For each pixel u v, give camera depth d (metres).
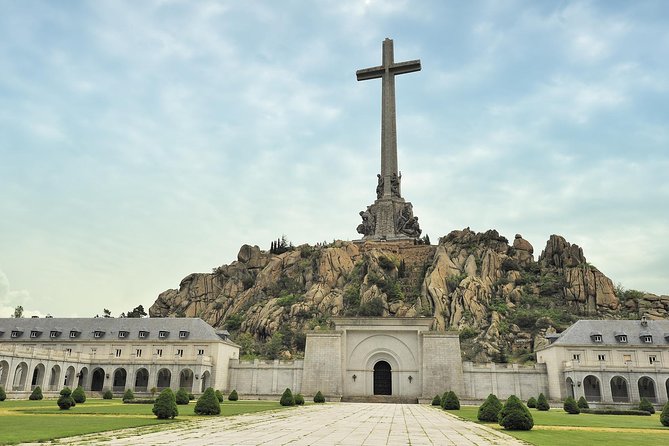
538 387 95.50
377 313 136.75
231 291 168.50
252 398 96.19
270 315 140.88
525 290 146.12
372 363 99.69
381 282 147.25
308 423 42.00
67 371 100.25
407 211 173.38
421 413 59.72
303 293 153.12
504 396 95.06
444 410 67.38
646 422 51.81
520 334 125.44
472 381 95.88
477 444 29.61
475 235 164.88
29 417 42.78
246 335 138.62
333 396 94.31
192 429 35.16
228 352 105.81
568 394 91.44
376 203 175.38
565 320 131.12
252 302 158.75
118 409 54.47
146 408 56.53
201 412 50.16
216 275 177.62
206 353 101.31
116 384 105.56
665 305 137.38
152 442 27.48
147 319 109.12
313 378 97.31
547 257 157.25
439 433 35.81
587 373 90.25
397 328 99.44
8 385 83.38
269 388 101.25
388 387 98.75
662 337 93.81
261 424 40.25
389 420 47.47
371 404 83.75
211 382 99.88
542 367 96.50
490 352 119.62
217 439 29.36
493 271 150.12
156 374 100.31
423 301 142.88
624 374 90.25
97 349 104.31
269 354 125.25
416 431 36.97
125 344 103.88
